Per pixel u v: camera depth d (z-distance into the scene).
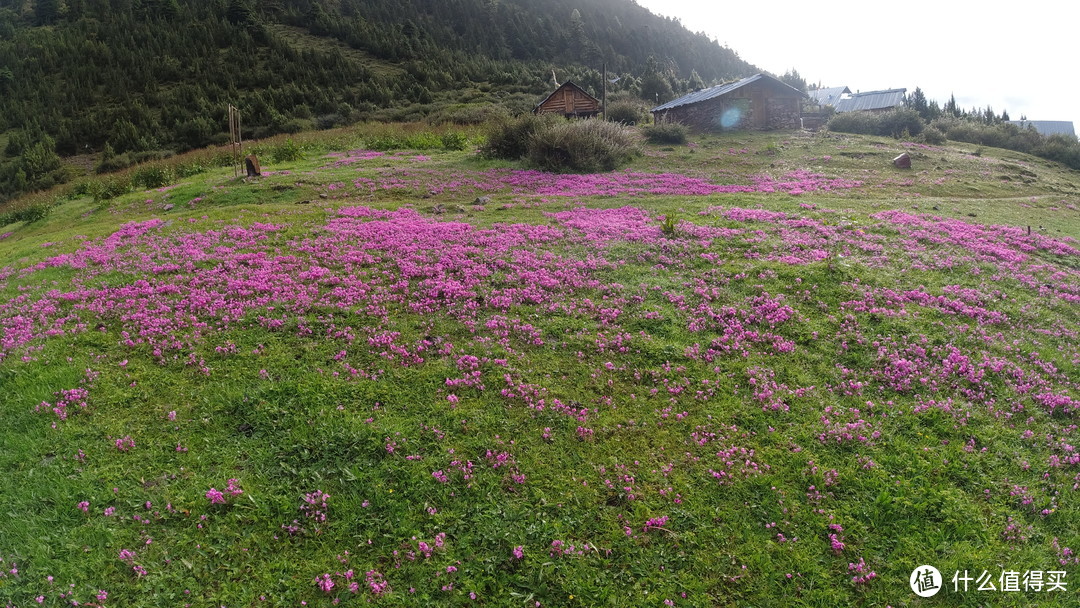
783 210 19.72
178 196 25.55
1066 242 17.05
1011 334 10.96
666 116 50.25
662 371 9.70
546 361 10.02
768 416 8.62
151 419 8.48
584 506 7.04
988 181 29.39
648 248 15.23
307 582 6.08
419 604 5.85
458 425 8.31
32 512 6.86
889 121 49.09
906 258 14.56
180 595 5.93
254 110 88.69
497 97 88.44
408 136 44.22
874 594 5.98
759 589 6.05
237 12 126.06
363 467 7.55
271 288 12.74
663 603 5.90
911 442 8.09
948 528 6.73
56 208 29.80
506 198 22.66
